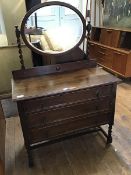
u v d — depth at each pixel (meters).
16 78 1.45
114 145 1.64
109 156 1.52
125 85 2.79
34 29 1.41
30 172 1.41
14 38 2.09
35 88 1.29
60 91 1.24
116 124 1.90
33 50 1.46
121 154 1.54
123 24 3.04
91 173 1.38
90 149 1.60
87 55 1.64
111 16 3.31
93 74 1.51
